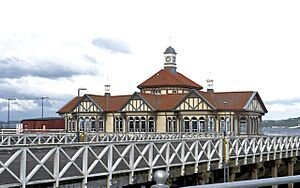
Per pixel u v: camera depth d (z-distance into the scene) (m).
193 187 2.81
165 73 52.16
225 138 19.36
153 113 45.69
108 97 50.53
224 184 2.93
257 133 46.84
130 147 13.39
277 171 26.77
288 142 27.64
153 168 14.19
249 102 44.38
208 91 48.06
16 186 9.89
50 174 10.76
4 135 22.89
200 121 43.88
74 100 52.94
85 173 11.64
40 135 25.25
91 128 49.31
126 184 13.20
